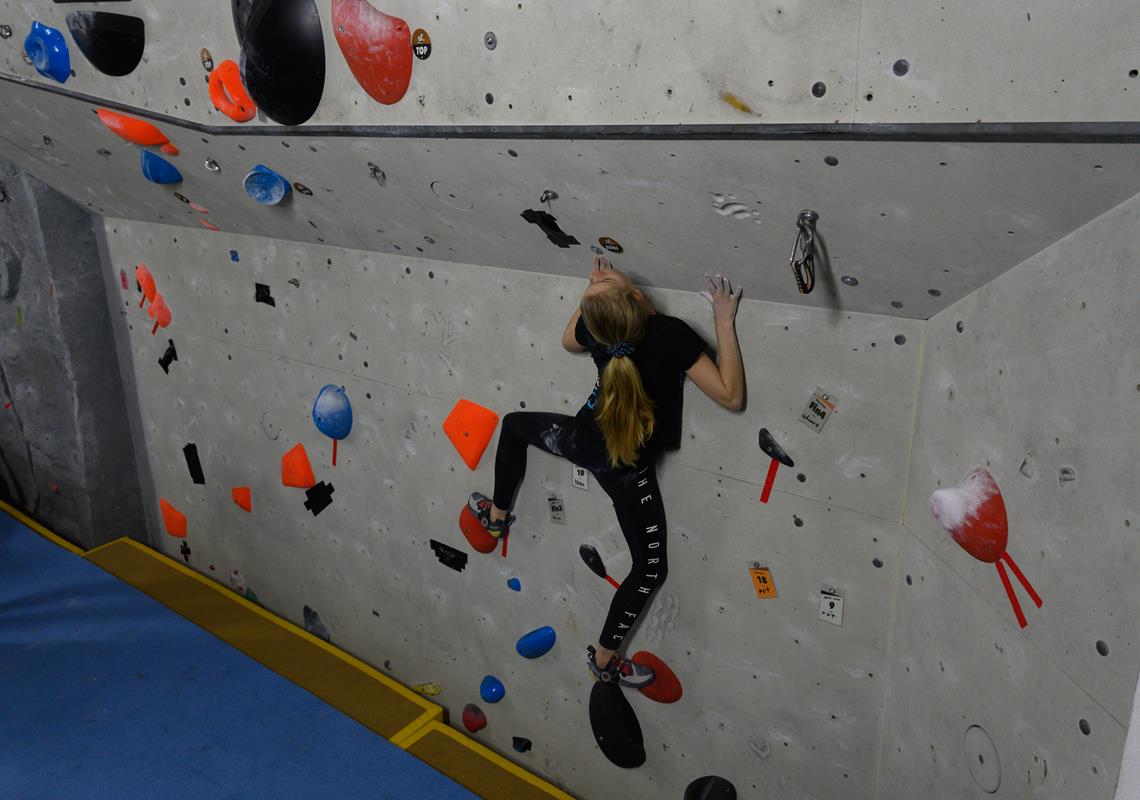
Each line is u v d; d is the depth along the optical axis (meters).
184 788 3.29
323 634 4.43
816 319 2.27
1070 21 1.19
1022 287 1.71
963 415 1.96
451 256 3.03
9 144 3.96
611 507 2.94
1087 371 1.54
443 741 3.71
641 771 3.21
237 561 4.80
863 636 2.47
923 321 2.12
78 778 3.32
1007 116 1.32
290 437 4.11
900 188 1.60
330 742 3.53
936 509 1.99
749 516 2.59
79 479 5.11
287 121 2.42
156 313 4.54
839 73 1.42
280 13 2.12
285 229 3.51
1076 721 1.61
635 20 1.59
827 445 2.36
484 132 1.99
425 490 3.57
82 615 4.39
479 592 3.54
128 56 2.61
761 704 2.76
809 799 2.75
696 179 1.84
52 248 4.57
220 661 4.02
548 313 2.86
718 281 2.32
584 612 3.18
